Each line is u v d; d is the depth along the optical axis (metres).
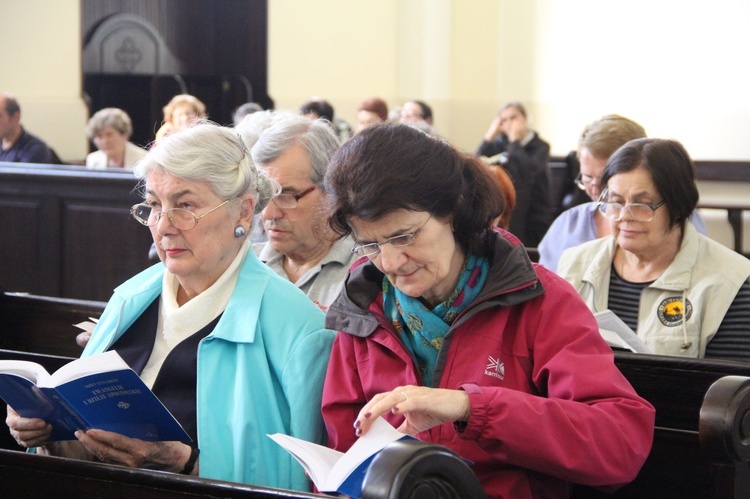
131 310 2.79
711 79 10.68
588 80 11.68
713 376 2.49
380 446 1.91
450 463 1.70
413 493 1.65
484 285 2.31
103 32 11.76
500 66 12.52
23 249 6.74
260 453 2.51
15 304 3.70
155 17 11.92
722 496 2.12
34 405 2.42
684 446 2.51
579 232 4.25
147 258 6.46
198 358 2.59
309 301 2.71
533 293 2.28
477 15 12.56
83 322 3.53
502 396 2.07
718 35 10.59
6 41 11.17
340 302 2.47
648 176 3.23
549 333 2.28
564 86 11.91
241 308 2.62
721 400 2.10
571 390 2.18
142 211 2.76
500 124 8.64
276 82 12.38
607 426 2.11
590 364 2.21
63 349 3.62
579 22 11.72
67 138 11.46
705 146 10.71
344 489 1.92
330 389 2.46
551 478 2.29
